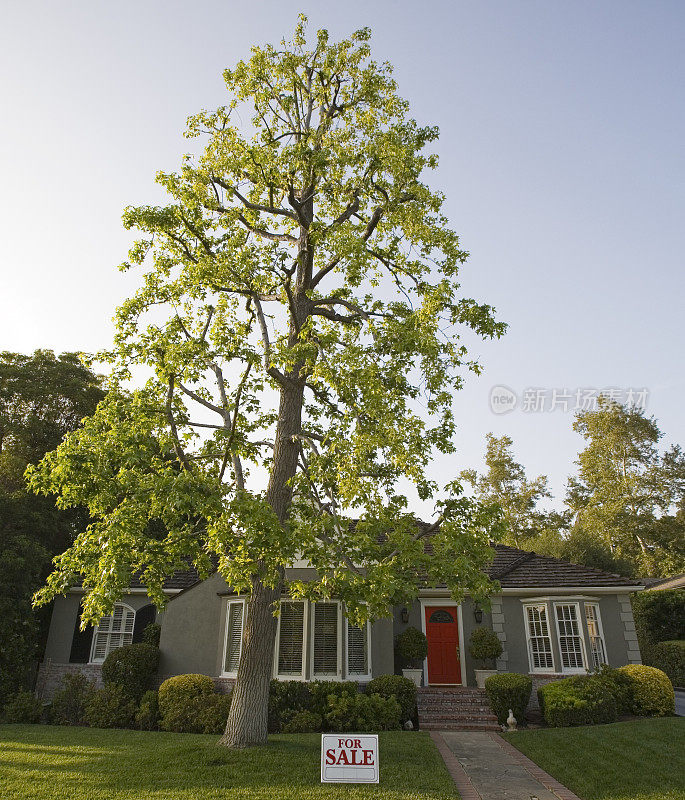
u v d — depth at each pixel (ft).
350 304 43.29
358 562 31.76
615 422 137.69
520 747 38.09
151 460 36.76
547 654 56.95
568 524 156.25
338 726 45.19
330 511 36.37
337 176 45.21
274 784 27.89
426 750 35.94
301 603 53.31
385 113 47.44
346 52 46.65
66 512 71.26
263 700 35.68
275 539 29.12
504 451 165.37
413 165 42.75
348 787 27.71
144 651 54.85
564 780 30.40
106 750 35.45
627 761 33.27
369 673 51.67
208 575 35.17
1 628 55.42
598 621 58.08
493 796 27.89
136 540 31.63
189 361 33.60
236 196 42.93
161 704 48.03
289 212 44.80
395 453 34.47
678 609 89.61
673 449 135.85
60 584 32.60
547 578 60.59
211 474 37.60
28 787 27.17
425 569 32.32
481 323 40.01
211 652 55.36
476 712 51.06
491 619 59.31
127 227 37.14
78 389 77.82
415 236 45.70
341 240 36.06
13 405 75.25
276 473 39.34
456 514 34.32
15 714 52.39
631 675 51.96
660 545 130.11
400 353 35.73
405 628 60.03
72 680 54.44
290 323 42.32
